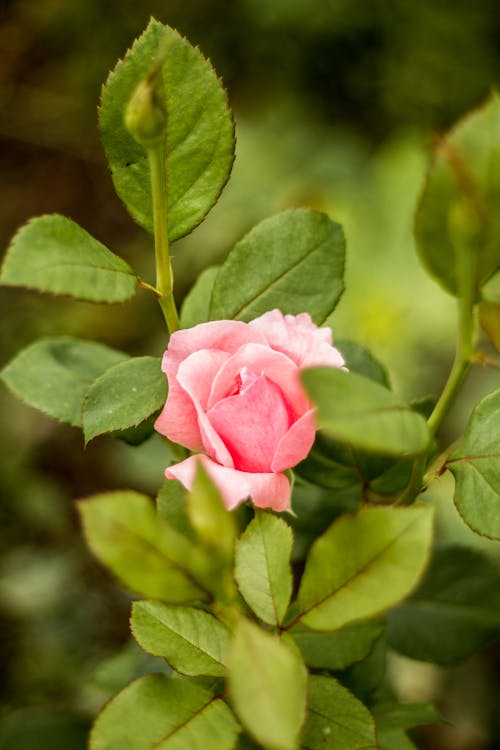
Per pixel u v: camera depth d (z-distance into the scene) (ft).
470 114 1.47
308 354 1.57
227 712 1.47
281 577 1.50
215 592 1.39
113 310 4.99
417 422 1.44
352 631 1.68
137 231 5.83
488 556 1.93
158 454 3.82
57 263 1.52
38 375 1.83
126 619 4.11
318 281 1.69
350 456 1.74
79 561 4.32
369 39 5.27
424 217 1.49
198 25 5.60
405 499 1.58
